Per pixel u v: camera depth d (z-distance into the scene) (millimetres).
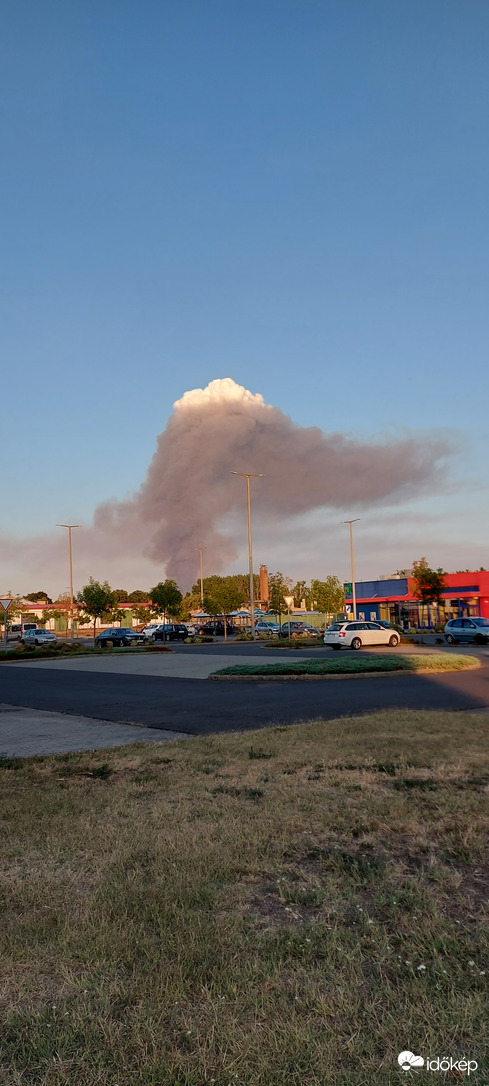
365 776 7211
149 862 4793
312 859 4855
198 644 48562
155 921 3852
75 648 39969
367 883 4344
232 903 4109
